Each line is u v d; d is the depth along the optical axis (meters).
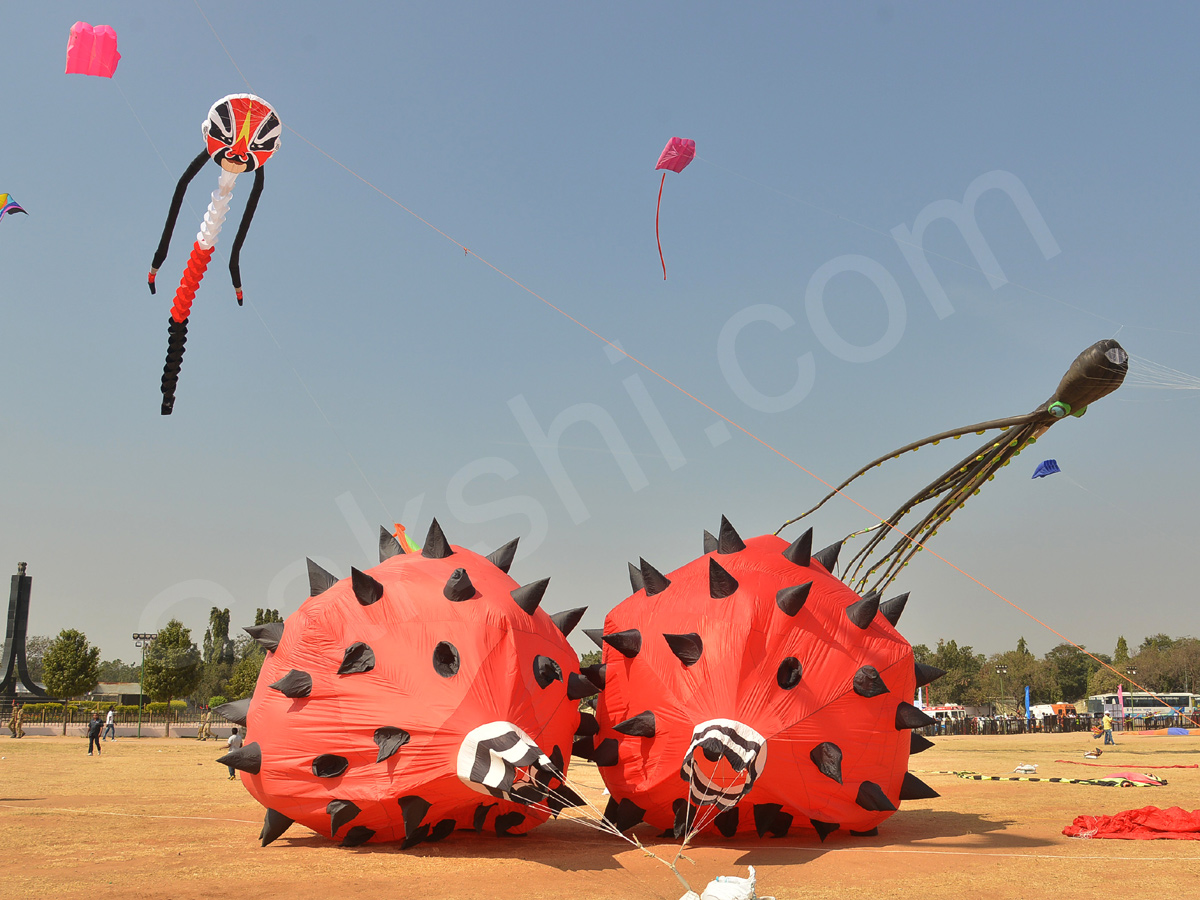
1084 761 31.48
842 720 11.77
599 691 12.99
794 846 11.86
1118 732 69.00
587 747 13.02
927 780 23.22
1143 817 13.20
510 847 11.76
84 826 14.47
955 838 12.64
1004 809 16.47
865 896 8.81
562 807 12.09
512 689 11.03
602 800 18.89
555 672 11.62
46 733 58.25
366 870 10.27
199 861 10.95
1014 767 28.67
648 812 12.32
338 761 11.20
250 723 12.01
